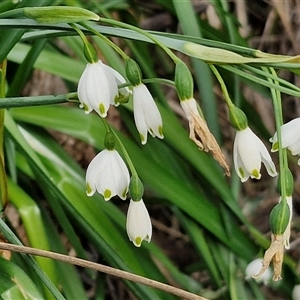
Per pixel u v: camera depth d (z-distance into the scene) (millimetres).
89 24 495
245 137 486
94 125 621
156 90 673
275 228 482
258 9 936
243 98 711
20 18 495
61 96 502
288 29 834
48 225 628
